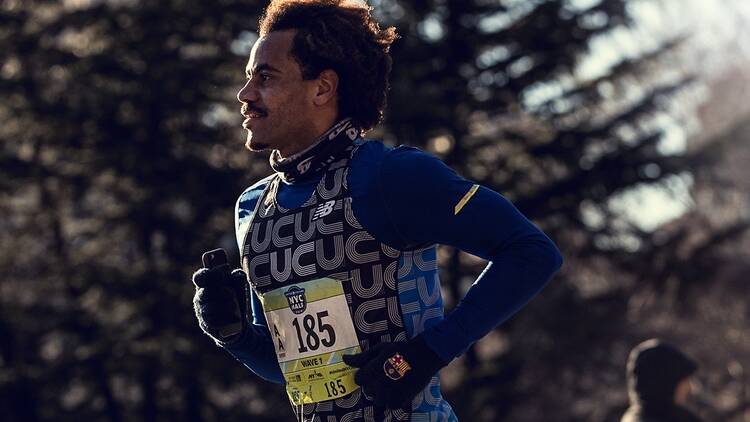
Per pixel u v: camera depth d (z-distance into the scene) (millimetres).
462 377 21906
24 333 20312
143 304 20188
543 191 22609
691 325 27828
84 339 20375
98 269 20641
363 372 3158
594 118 23516
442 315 3350
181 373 19469
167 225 20938
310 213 3285
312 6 3391
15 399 20156
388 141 21266
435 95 21234
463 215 3172
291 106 3340
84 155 21172
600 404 25109
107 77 20906
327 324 3250
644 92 23234
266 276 3350
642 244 22953
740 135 23859
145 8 20938
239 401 21219
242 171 21359
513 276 3135
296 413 3406
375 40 3451
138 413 20859
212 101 21375
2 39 21344
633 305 23312
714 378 28375
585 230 22703
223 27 21422
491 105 22203
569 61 22469
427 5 21844
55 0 22062
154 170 20781
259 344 3637
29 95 21141
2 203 21828
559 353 22609
